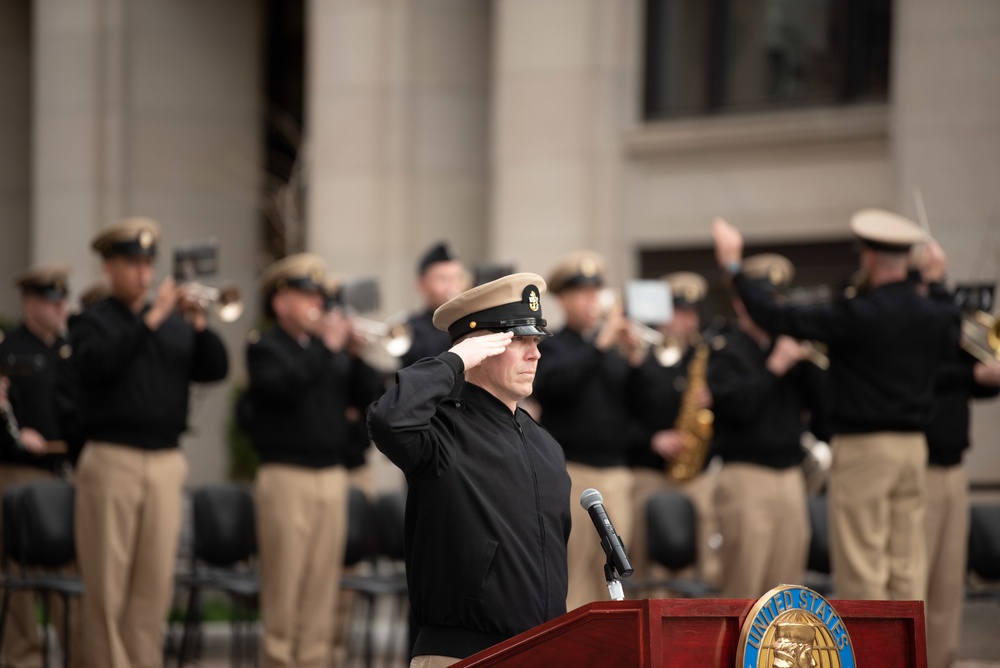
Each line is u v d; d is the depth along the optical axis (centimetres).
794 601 1473
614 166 5172
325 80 5706
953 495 3017
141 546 3000
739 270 2889
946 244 4234
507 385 1775
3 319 6938
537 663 1498
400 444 1627
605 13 5172
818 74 5009
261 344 3341
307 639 3316
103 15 6550
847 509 2762
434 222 5631
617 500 3372
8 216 7344
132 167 6569
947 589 3023
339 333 3353
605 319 3750
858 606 1548
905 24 4334
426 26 5650
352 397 3569
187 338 3106
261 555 3312
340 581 3466
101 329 2980
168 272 6606
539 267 5228
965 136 4225
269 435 3316
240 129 6906
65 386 3656
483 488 1716
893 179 4516
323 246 5675
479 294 1769
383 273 5569
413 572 1725
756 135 4953
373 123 5597
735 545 3388
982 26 4209
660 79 5225
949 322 2800
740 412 3362
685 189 5112
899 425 2734
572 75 5194
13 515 3192
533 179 5247
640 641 1420
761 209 4984
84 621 2989
